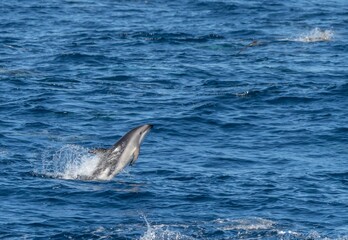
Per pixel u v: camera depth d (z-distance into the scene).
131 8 193.62
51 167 87.62
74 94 118.88
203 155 94.06
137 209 77.06
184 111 111.31
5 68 133.25
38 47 150.62
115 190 81.25
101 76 130.50
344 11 191.50
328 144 99.00
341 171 89.12
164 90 122.75
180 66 137.75
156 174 86.75
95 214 75.81
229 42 158.50
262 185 84.06
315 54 148.50
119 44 154.50
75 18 180.88
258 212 76.81
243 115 110.38
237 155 94.31
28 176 84.56
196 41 158.75
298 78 129.50
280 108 113.75
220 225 73.38
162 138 100.31
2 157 90.31
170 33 164.25
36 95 117.12
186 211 76.81
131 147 82.69
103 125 105.00
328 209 77.94
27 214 75.31
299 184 84.62
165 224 73.50
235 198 80.19
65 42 155.62
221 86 124.94
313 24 176.62
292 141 100.06
